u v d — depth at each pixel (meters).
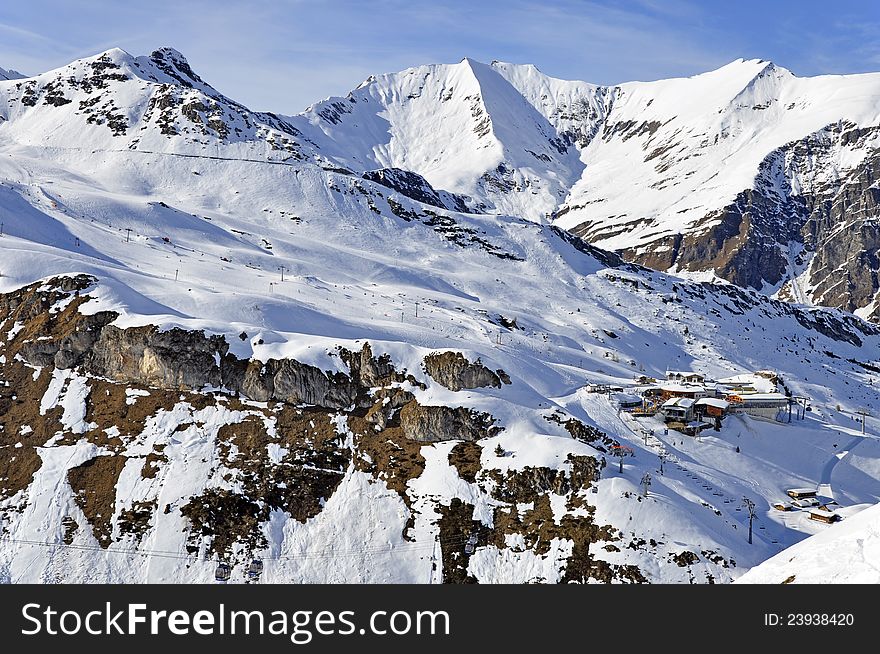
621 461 127.94
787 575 76.94
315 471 124.12
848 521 85.56
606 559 106.62
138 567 107.88
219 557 110.06
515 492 118.94
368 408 136.12
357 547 112.69
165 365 136.00
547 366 189.62
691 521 113.62
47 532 112.06
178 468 121.62
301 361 137.62
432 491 120.31
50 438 127.69
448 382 138.62
